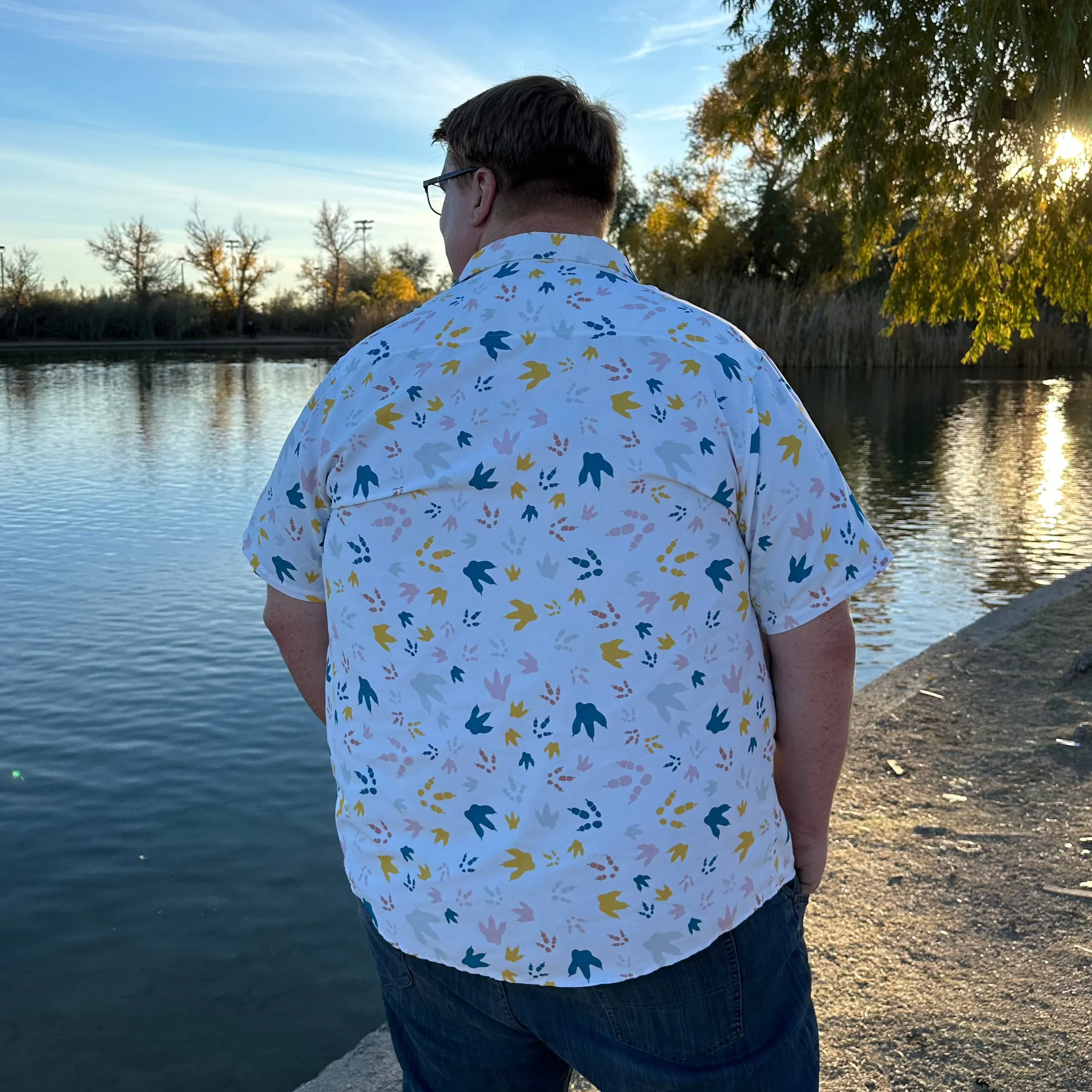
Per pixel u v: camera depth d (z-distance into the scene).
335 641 1.10
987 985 2.20
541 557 0.99
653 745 0.99
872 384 29.31
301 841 4.29
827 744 1.09
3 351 57.81
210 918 3.71
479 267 1.07
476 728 1.01
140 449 18.25
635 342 0.99
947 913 2.52
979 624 5.06
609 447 0.98
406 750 1.04
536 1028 1.08
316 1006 3.20
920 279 6.44
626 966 1.02
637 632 0.98
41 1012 3.19
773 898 1.09
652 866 1.00
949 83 5.33
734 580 1.01
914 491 13.05
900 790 3.31
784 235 35.41
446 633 1.01
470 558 1.00
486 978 1.06
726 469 0.99
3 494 13.34
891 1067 1.96
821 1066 1.98
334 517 1.08
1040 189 5.64
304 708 5.79
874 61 5.51
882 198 5.76
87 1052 3.00
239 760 5.12
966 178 5.69
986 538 10.27
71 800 4.67
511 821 1.01
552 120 1.07
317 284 75.00
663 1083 1.05
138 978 3.36
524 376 0.99
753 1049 1.08
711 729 1.01
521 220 1.08
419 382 1.02
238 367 44.47
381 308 53.28
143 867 4.08
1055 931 2.38
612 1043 1.06
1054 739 3.57
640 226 38.06
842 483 1.04
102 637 7.11
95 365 45.75
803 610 1.03
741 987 1.06
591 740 0.99
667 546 0.98
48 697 5.98
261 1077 2.88
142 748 5.27
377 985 3.31
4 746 5.29
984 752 3.55
